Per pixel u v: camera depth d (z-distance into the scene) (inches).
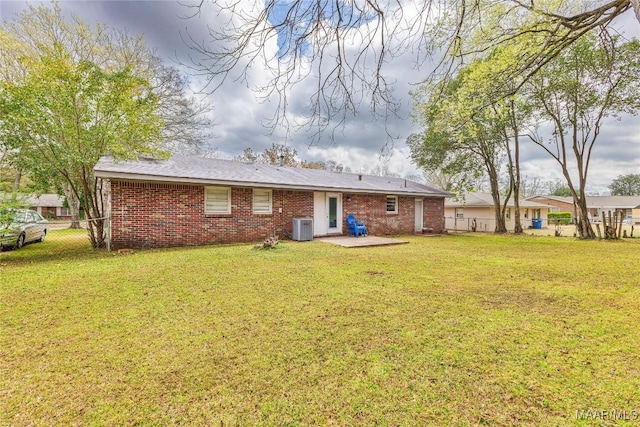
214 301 176.9
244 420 79.5
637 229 920.3
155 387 93.5
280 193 497.4
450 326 141.2
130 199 372.2
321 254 350.9
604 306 171.5
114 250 360.5
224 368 104.4
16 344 121.8
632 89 479.2
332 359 110.5
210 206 431.2
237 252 354.6
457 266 288.0
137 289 200.4
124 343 123.2
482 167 749.9
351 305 170.9
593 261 321.7
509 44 216.8
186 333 132.9
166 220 394.3
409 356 112.8
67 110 320.2
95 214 382.3
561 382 96.2
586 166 597.3
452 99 255.6
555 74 522.3
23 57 321.4
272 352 115.7
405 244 471.8
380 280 229.3
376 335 131.0
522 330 136.9
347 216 580.4
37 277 230.4
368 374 100.6
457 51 171.2
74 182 413.7
